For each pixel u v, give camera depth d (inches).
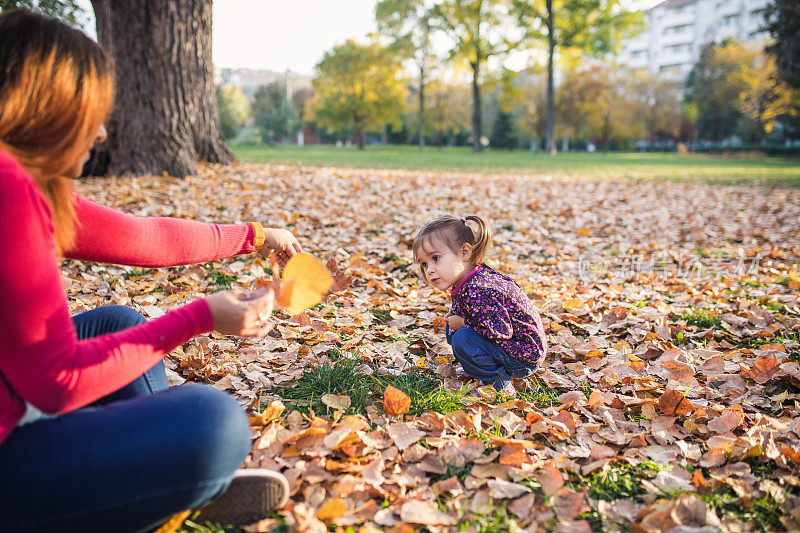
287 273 59.8
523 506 63.3
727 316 136.9
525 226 259.6
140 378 60.6
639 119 2268.7
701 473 71.3
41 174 41.6
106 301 131.6
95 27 328.8
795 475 70.2
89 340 45.1
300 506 59.6
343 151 1558.8
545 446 77.8
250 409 84.7
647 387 95.2
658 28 3299.7
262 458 70.7
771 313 136.5
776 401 91.9
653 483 69.2
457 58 1708.9
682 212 334.3
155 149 325.4
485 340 93.6
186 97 339.0
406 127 2957.7
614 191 441.1
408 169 633.0
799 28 1074.7
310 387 92.0
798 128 1631.4
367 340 114.7
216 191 293.9
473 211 288.4
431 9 1664.6
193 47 345.1
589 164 928.9
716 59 1998.0
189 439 46.4
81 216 55.9
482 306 91.8
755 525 61.1
